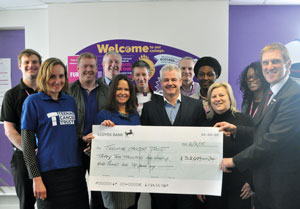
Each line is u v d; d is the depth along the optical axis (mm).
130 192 1766
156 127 1721
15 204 3008
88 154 1848
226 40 2670
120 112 1848
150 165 1706
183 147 1697
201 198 1966
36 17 3027
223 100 1842
